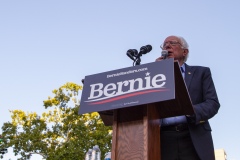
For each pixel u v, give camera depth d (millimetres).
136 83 2234
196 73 3059
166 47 3312
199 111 2531
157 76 2197
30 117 22578
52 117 22375
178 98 2357
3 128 21891
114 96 2248
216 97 2828
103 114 2686
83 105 2316
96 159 16641
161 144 2775
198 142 2607
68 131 21719
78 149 20297
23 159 20547
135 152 2084
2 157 20719
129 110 2252
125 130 2199
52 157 20094
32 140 21047
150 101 2104
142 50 3035
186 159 2688
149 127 2154
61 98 22906
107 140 21328
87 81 2445
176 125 2777
